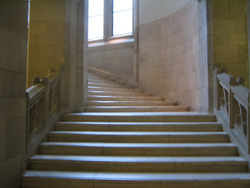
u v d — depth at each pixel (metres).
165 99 8.03
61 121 5.12
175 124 4.58
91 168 3.55
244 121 3.80
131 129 4.62
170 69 7.86
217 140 4.21
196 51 6.18
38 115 4.11
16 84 3.08
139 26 9.34
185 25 7.02
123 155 3.87
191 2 6.59
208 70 5.20
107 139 4.28
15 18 3.07
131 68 10.55
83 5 6.18
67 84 5.45
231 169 3.51
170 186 3.11
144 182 3.11
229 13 5.23
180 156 3.81
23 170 3.27
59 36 5.39
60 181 3.19
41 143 4.07
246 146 3.61
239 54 5.16
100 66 11.48
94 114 5.27
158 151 3.87
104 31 11.82
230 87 4.19
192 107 6.45
